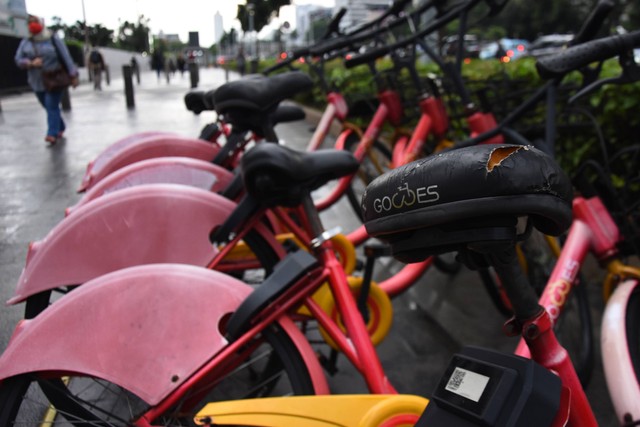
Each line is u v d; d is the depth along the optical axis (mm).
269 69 5078
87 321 1720
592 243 2230
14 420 1678
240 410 1646
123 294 1757
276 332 1896
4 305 3334
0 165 7484
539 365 1011
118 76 41625
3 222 5035
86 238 2344
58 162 7695
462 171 861
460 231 909
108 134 10281
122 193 2430
